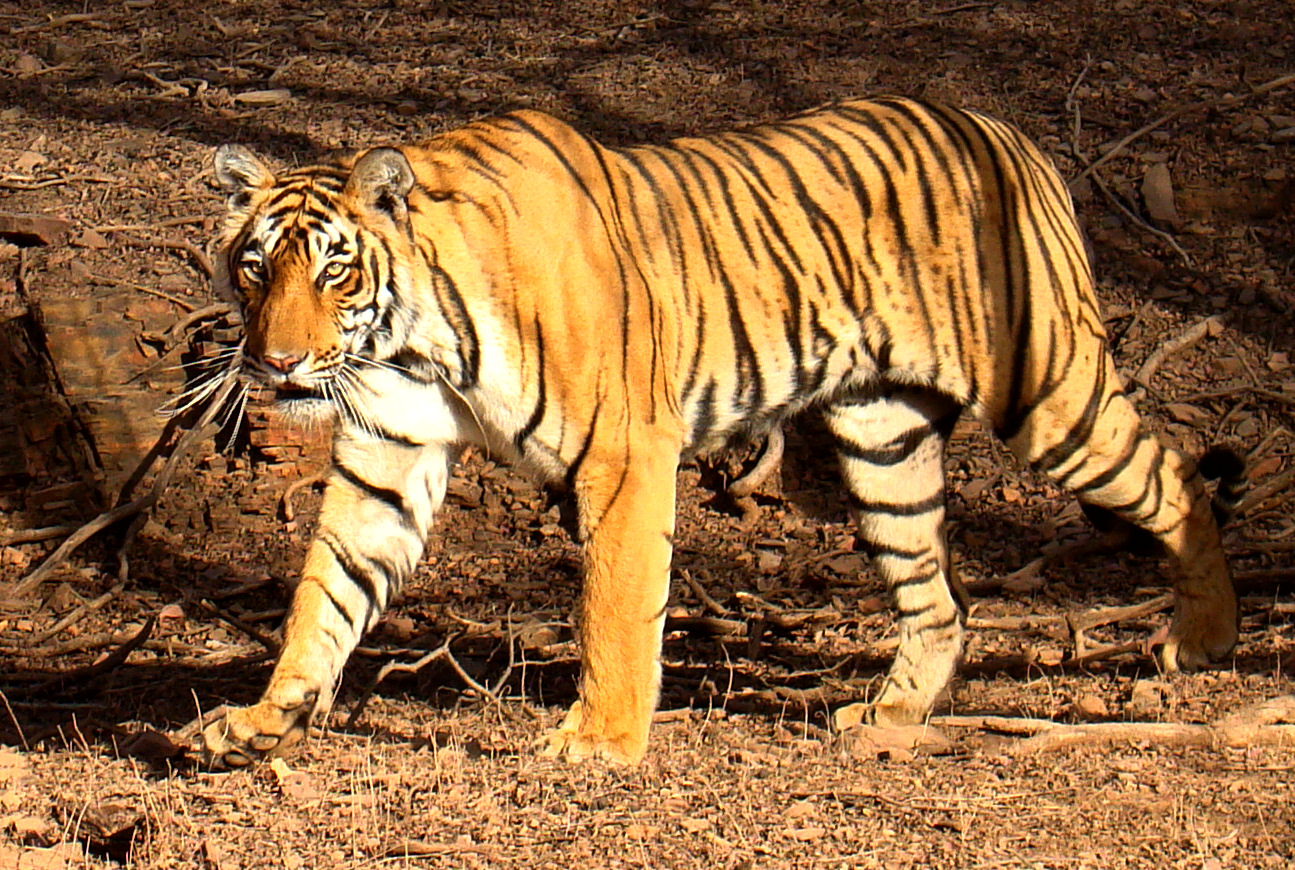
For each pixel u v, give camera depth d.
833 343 9.20
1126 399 9.81
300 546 13.68
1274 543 12.84
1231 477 10.54
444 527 14.07
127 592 12.98
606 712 8.19
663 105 18.44
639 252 8.59
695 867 6.58
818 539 13.90
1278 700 8.55
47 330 14.41
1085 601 12.42
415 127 18.05
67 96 18.89
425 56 19.73
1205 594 9.98
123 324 14.59
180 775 8.10
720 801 7.38
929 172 9.23
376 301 8.05
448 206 8.12
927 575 9.82
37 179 17.02
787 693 10.44
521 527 14.02
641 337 8.27
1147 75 18.66
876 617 12.27
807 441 14.74
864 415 9.77
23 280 15.09
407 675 11.11
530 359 8.07
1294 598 11.93
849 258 9.12
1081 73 18.59
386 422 8.57
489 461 14.61
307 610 8.63
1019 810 7.24
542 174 8.26
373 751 8.38
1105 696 9.77
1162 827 6.96
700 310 8.80
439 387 8.47
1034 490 14.24
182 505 13.95
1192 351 15.30
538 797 7.42
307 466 14.30
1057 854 6.66
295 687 8.42
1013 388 9.35
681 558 13.61
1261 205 16.64
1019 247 9.28
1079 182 17.02
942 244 9.18
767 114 18.19
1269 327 15.43
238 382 14.16
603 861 6.62
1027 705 9.73
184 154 17.58
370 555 8.83
